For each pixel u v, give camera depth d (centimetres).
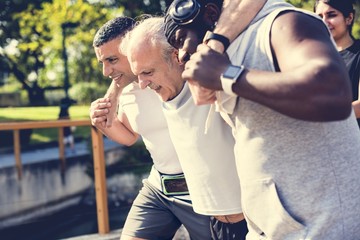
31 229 845
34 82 1891
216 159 222
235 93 157
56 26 1652
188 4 181
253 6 176
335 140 171
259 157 174
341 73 149
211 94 173
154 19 229
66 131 1736
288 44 161
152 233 301
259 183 176
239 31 175
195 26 182
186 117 221
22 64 1852
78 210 1069
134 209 307
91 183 1283
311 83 147
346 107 150
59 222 841
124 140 309
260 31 171
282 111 152
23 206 1082
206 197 231
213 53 162
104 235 511
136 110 278
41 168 1529
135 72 227
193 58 164
